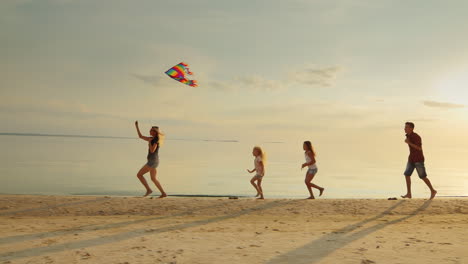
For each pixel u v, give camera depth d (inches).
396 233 236.7
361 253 188.7
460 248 199.2
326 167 999.6
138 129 369.4
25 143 2657.5
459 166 1122.0
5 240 208.2
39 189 471.5
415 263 171.6
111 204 315.6
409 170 375.6
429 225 262.1
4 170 688.4
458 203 335.0
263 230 243.9
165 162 1028.5
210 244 205.6
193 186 534.6
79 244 202.2
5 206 301.3
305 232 238.2
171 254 184.4
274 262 172.9
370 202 338.3
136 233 230.7
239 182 595.5
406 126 373.7
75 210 296.7
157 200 334.6
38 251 187.6
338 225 260.7
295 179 661.3
